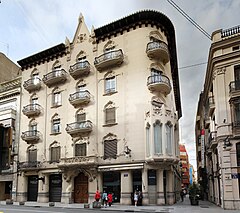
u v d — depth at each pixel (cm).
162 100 2942
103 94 3131
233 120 2383
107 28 3259
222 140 2409
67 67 3534
